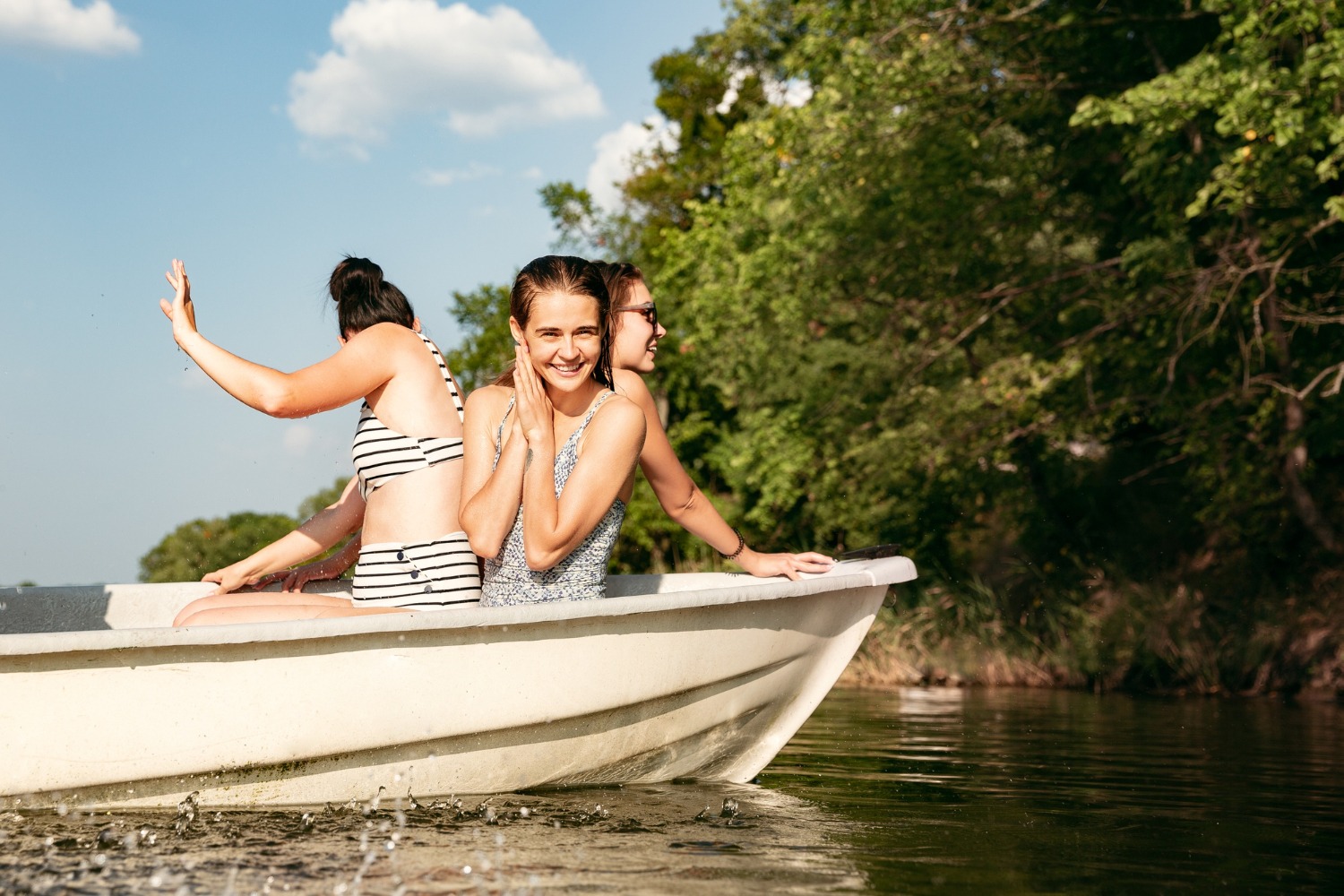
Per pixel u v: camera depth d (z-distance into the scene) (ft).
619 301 11.23
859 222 37.91
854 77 34.45
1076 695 26.48
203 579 12.26
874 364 40.37
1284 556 34.24
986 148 36.73
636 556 58.49
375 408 10.34
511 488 9.43
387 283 10.92
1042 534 41.11
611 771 10.10
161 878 6.35
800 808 9.34
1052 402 36.55
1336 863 7.73
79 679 7.91
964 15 33.76
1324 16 24.73
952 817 9.12
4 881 6.29
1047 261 38.19
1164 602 32.78
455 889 6.20
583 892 6.21
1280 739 15.93
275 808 8.59
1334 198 24.86
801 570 11.79
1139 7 33.40
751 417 46.98
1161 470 40.57
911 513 42.32
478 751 9.13
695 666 9.93
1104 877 7.20
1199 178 28.40
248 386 9.71
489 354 65.57
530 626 8.94
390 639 8.55
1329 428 31.40
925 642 34.40
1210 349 34.27
